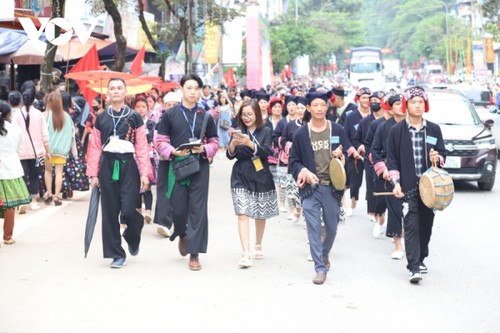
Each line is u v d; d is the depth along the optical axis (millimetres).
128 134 9641
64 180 15859
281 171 13477
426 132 9133
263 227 10500
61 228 12555
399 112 9734
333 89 14617
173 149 9562
